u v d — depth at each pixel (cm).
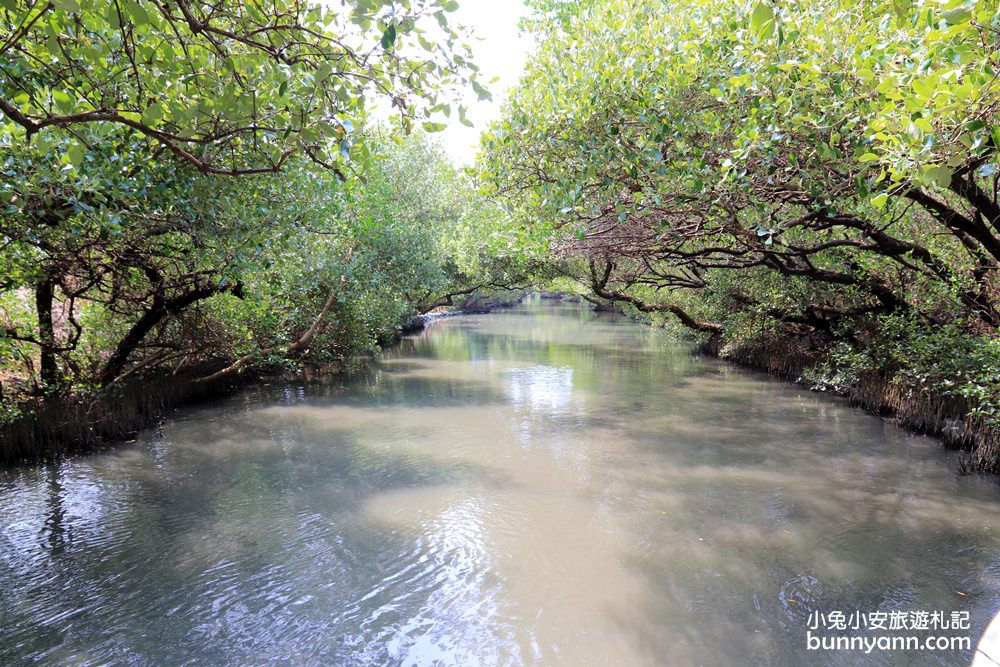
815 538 741
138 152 659
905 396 1246
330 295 1864
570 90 830
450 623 581
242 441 1163
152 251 895
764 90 628
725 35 725
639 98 750
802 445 1118
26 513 821
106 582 650
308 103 387
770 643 544
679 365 2144
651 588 636
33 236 704
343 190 1259
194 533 765
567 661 525
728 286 1825
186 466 1015
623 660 525
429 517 813
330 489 916
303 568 681
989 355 932
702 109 750
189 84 466
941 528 762
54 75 475
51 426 1046
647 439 1170
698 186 709
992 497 856
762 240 936
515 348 2727
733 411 1396
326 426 1280
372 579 659
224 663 526
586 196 834
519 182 965
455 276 3603
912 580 643
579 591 632
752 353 2066
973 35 357
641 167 757
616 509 835
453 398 1576
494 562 693
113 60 494
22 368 1145
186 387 1479
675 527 776
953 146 376
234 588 641
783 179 679
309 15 378
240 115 384
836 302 1524
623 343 2938
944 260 1010
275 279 1479
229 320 1389
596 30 899
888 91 435
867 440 1140
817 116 608
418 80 385
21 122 354
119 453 1078
